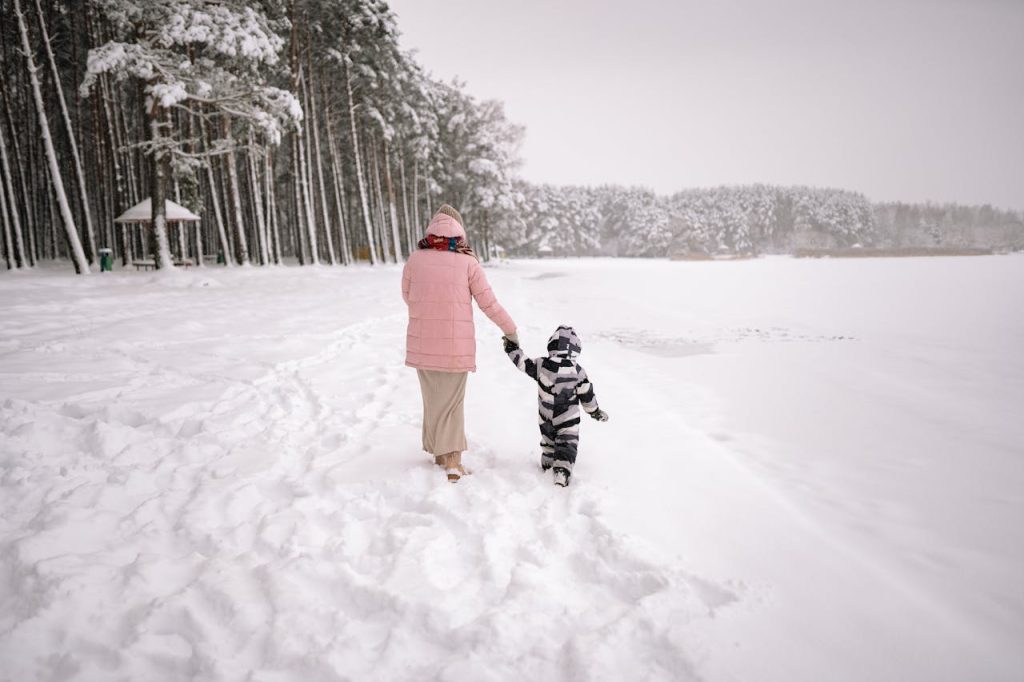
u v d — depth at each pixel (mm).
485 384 6379
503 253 67625
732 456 4371
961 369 7895
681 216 128250
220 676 1966
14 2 19297
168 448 4082
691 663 2025
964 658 2094
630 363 8234
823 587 2541
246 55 21734
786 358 8688
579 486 3547
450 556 2773
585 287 25609
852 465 4219
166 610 2254
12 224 22656
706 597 2455
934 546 2984
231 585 2439
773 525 3135
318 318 11258
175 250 36625
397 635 2189
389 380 6359
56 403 4902
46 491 3314
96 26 27609
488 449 4273
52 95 33062
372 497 3396
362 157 44344
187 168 25828
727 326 12469
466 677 1971
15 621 2203
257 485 3545
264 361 6969
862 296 19688
